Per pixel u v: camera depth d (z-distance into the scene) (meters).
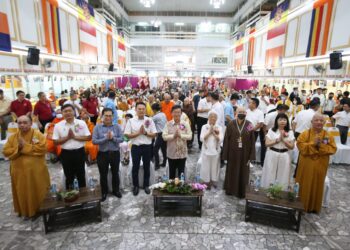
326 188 3.18
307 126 4.28
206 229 2.74
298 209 2.57
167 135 3.34
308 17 8.34
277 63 11.04
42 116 5.53
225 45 21.53
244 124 3.33
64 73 9.02
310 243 2.52
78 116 5.64
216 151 3.61
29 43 6.73
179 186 2.92
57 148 4.52
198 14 21.08
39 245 2.46
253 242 2.53
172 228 2.76
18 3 6.23
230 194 3.54
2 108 5.29
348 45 6.32
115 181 3.43
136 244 2.49
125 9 20.53
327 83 8.84
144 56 21.98
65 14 9.15
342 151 4.79
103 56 14.26
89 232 2.67
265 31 12.86
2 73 5.64
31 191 2.80
